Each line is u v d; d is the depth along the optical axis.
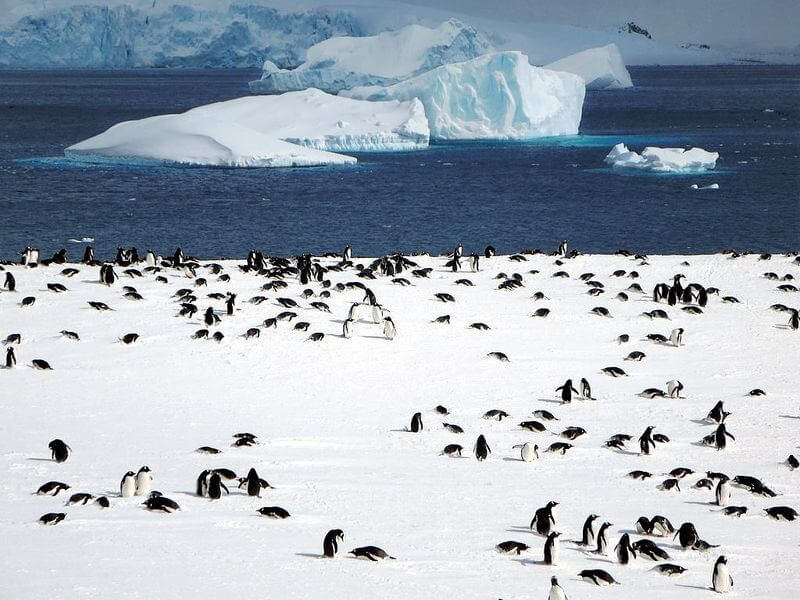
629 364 95.31
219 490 61.66
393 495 63.53
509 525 58.84
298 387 87.12
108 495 61.66
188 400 83.00
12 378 87.12
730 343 102.75
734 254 143.50
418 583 49.66
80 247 184.25
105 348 95.94
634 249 192.00
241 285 119.44
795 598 49.28
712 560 54.66
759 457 72.94
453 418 80.25
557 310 113.12
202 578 49.31
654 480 67.44
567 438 75.75
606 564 53.75
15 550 52.38
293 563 51.91
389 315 108.62
